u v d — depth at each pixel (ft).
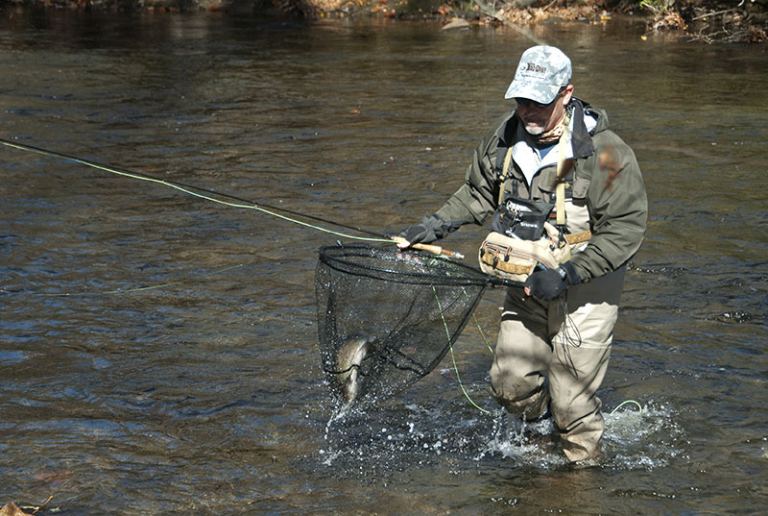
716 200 36.52
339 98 57.62
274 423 19.94
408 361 18.07
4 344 23.32
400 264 17.95
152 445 19.03
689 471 18.22
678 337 24.32
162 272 28.25
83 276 27.84
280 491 17.44
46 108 52.95
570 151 16.43
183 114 52.34
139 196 35.99
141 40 84.58
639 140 46.73
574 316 17.31
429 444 19.21
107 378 21.75
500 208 17.31
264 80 64.18
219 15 106.83
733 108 54.95
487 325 25.12
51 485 17.49
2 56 72.64
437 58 74.74
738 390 21.57
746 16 92.38
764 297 26.96
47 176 38.47
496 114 52.60
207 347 23.43
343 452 18.88
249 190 37.24
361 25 98.32
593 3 104.99
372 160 42.24
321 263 18.08
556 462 18.48
